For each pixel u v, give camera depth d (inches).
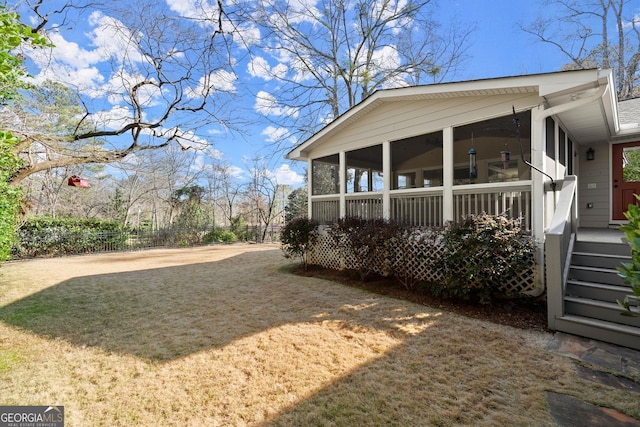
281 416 83.3
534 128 169.6
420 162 226.2
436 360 111.2
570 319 132.4
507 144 183.8
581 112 190.9
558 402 86.2
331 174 303.6
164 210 830.5
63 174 661.3
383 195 245.1
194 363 113.0
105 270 307.7
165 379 102.6
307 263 310.2
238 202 816.3
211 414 84.9
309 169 319.0
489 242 158.4
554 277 136.3
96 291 220.5
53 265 341.4
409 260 210.5
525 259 159.0
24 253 404.2
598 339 125.6
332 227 258.2
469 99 196.1
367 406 86.4
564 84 153.0
